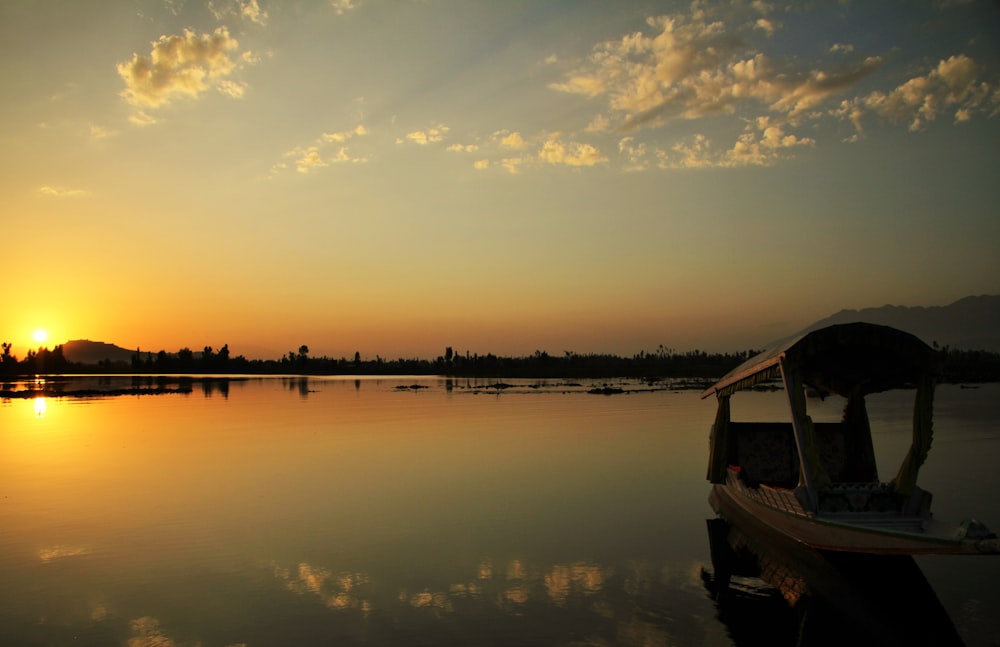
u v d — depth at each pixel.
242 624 9.70
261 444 28.20
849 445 14.80
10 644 9.16
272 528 14.61
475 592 10.90
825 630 9.49
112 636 9.37
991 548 9.23
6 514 15.97
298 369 180.38
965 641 9.11
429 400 55.31
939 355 11.20
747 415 38.44
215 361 186.75
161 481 20.00
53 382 102.19
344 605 10.37
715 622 9.77
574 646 8.98
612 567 12.09
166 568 12.09
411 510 16.20
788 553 12.49
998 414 36.22
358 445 27.69
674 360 151.50
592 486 18.98
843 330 11.45
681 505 16.72
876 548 10.22
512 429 33.09
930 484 18.52
